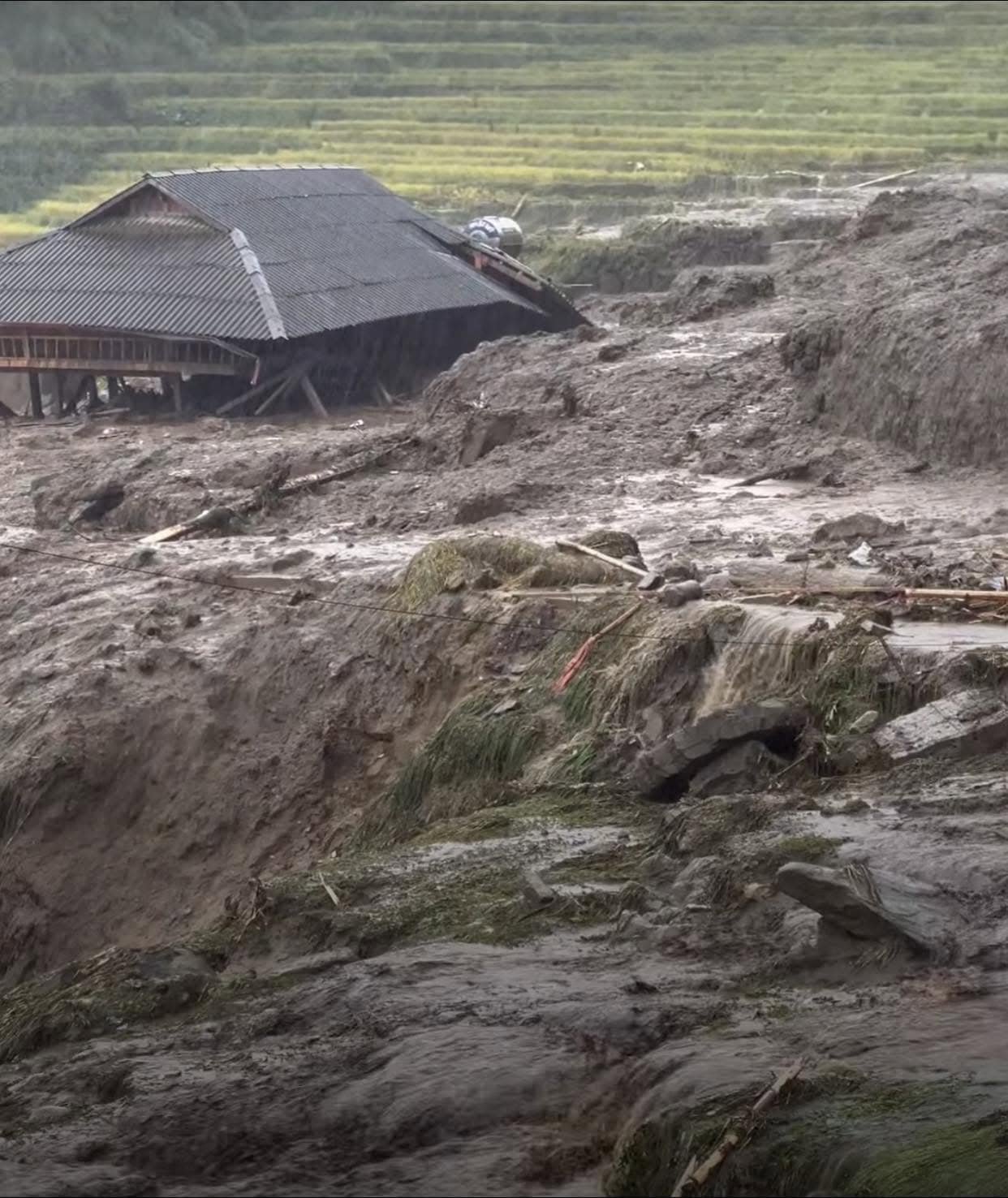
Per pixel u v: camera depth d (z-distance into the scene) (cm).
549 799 1764
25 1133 1055
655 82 10738
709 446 3528
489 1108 984
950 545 2555
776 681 1870
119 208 5881
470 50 11356
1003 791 1457
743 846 1389
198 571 2956
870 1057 959
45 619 2934
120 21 11469
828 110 9962
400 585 2591
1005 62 10525
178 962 1429
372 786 2359
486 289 5844
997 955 1105
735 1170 855
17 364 5575
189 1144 995
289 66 11306
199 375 5400
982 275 3525
